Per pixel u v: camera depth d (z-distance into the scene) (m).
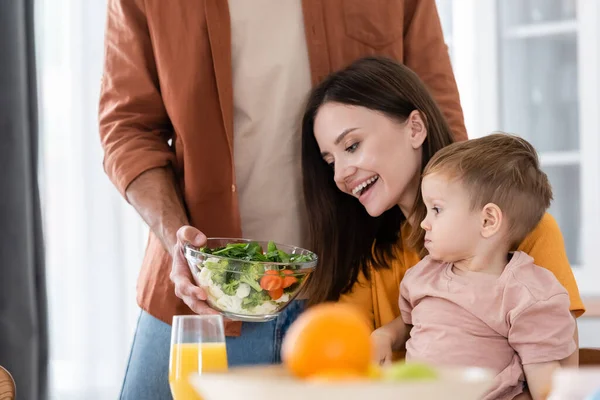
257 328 1.87
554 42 3.06
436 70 2.05
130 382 1.94
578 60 3.00
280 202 1.94
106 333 3.09
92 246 3.09
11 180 2.90
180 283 1.63
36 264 2.95
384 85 1.78
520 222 1.60
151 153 1.93
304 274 1.56
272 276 1.51
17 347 2.88
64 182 3.09
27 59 2.95
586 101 2.97
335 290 1.87
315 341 0.73
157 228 1.85
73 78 3.09
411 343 1.64
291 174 1.94
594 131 2.97
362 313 1.85
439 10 3.14
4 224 2.89
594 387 0.73
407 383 0.66
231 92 1.90
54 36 3.09
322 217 1.87
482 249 1.61
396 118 1.77
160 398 1.91
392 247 1.86
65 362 3.08
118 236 3.09
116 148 1.96
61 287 3.09
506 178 1.59
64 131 3.10
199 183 1.92
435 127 1.81
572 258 3.04
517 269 1.57
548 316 1.51
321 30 1.93
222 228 1.93
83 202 3.09
